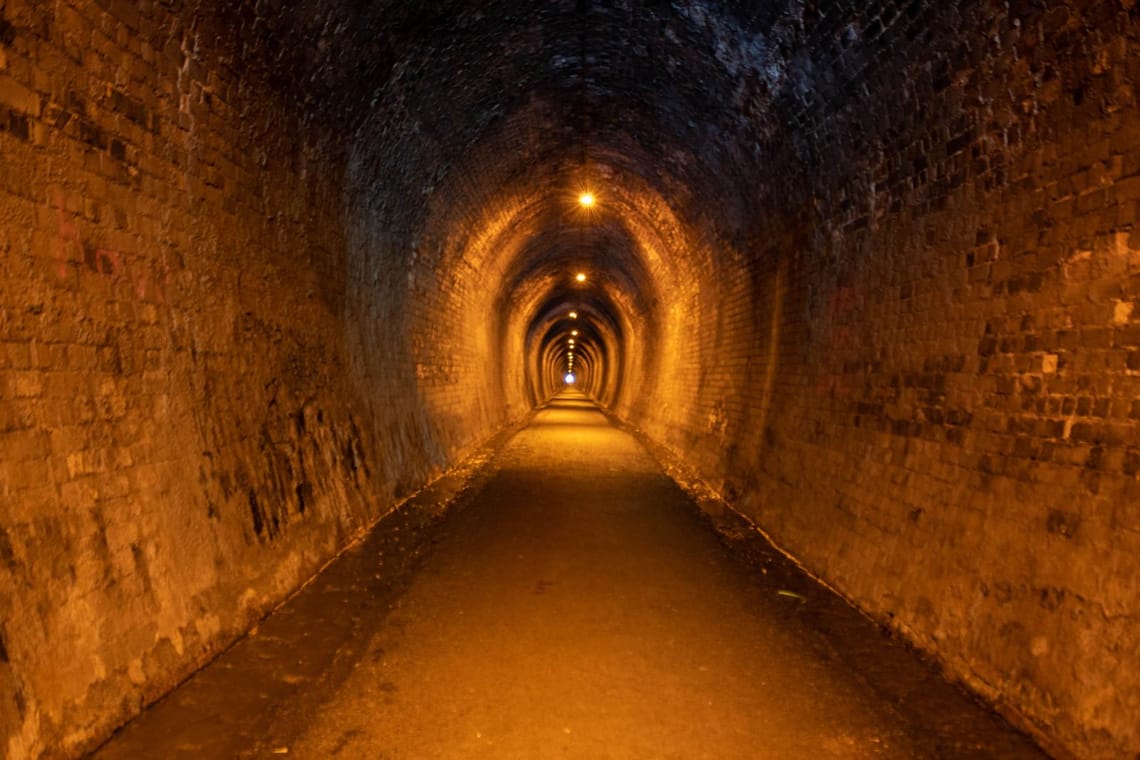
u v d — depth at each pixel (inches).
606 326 1171.3
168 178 161.6
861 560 198.7
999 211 158.7
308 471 232.5
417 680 145.5
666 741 122.8
